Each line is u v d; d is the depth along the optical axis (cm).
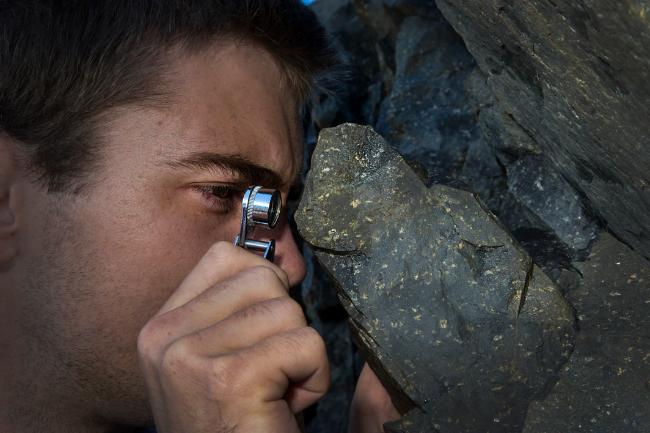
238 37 123
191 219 118
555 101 108
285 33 128
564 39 91
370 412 151
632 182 99
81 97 114
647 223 104
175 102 116
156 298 117
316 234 117
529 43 103
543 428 104
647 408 102
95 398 123
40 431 124
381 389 151
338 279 118
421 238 116
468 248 115
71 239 117
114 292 116
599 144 102
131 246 115
